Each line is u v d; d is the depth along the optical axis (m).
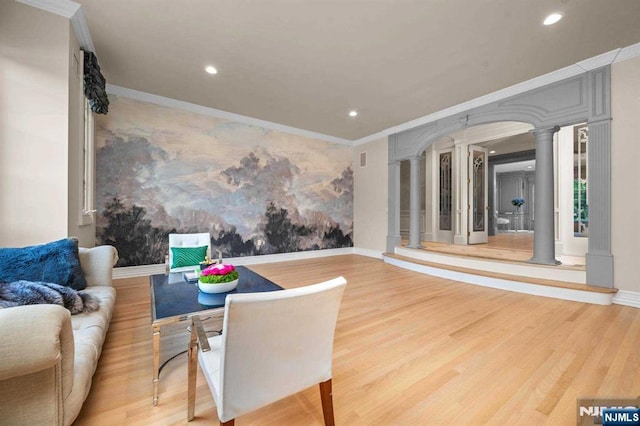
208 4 2.28
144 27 2.57
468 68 3.28
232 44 2.83
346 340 2.19
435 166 6.80
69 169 2.38
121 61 3.17
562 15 2.36
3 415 0.90
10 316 0.82
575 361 1.85
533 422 1.32
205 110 4.64
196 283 2.22
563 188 4.72
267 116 5.07
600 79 3.05
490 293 3.44
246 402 1.00
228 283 1.95
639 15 2.35
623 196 2.93
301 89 3.90
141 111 4.10
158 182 4.26
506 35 2.65
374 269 4.89
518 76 3.47
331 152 6.42
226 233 4.93
